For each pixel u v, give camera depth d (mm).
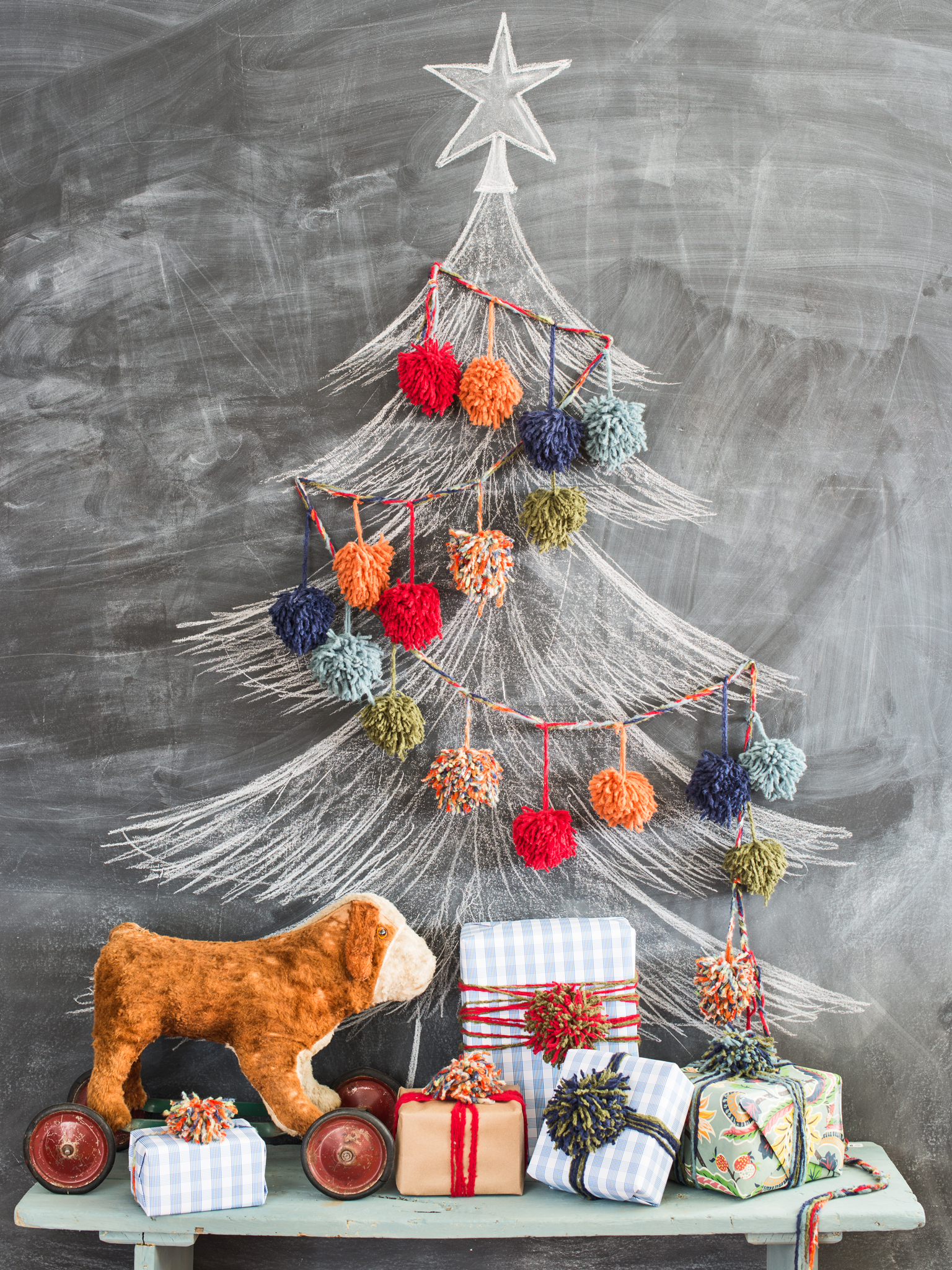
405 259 1426
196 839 1422
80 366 1443
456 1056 1384
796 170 1429
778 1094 1184
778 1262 1212
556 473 1410
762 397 1426
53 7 1451
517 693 1419
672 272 1424
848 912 1413
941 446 1425
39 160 1447
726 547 1428
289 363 1434
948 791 1417
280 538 1430
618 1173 1120
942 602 1421
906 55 1431
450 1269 1390
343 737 1421
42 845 1422
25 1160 1191
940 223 1426
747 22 1429
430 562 1425
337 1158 1161
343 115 1433
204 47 1441
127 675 1432
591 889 1408
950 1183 1381
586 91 1426
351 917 1269
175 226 1440
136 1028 1243
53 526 1438
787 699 1423
